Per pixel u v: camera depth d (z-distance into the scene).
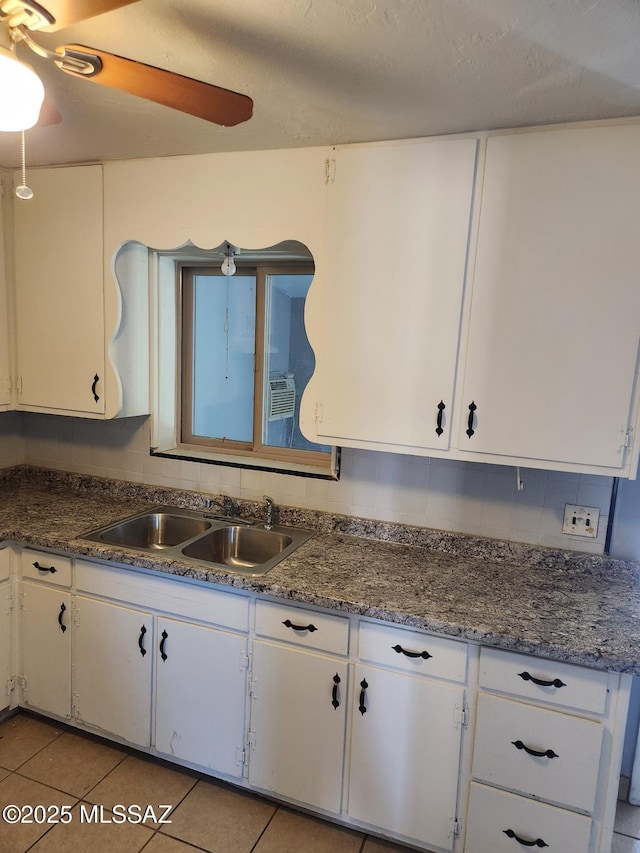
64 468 2.85
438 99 1.49
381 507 2.25
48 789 2.02
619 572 1.93
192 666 1.98
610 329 1.62
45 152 2.09
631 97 1.43
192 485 2.59
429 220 1.77
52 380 2.44
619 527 1.93
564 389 1.69
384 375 1.89
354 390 1.93
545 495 2.01
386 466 2.22
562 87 1.39
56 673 2.25
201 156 2.04
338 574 1.90
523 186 1.66
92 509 2.51
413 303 1.82
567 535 2.00
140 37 1.23
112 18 1.16
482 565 2.03
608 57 1.24
